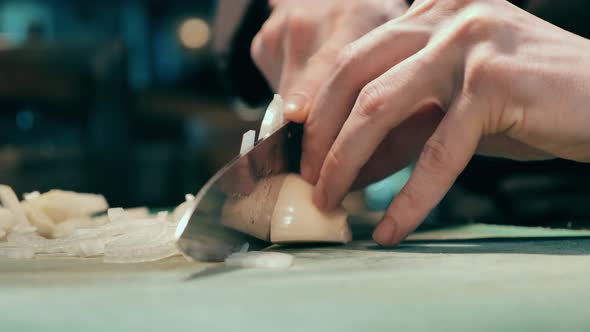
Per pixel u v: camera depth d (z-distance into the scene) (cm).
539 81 66
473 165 168
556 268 49
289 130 78
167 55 579
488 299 36
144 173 282
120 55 288
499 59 66
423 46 73
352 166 73
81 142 296
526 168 159
